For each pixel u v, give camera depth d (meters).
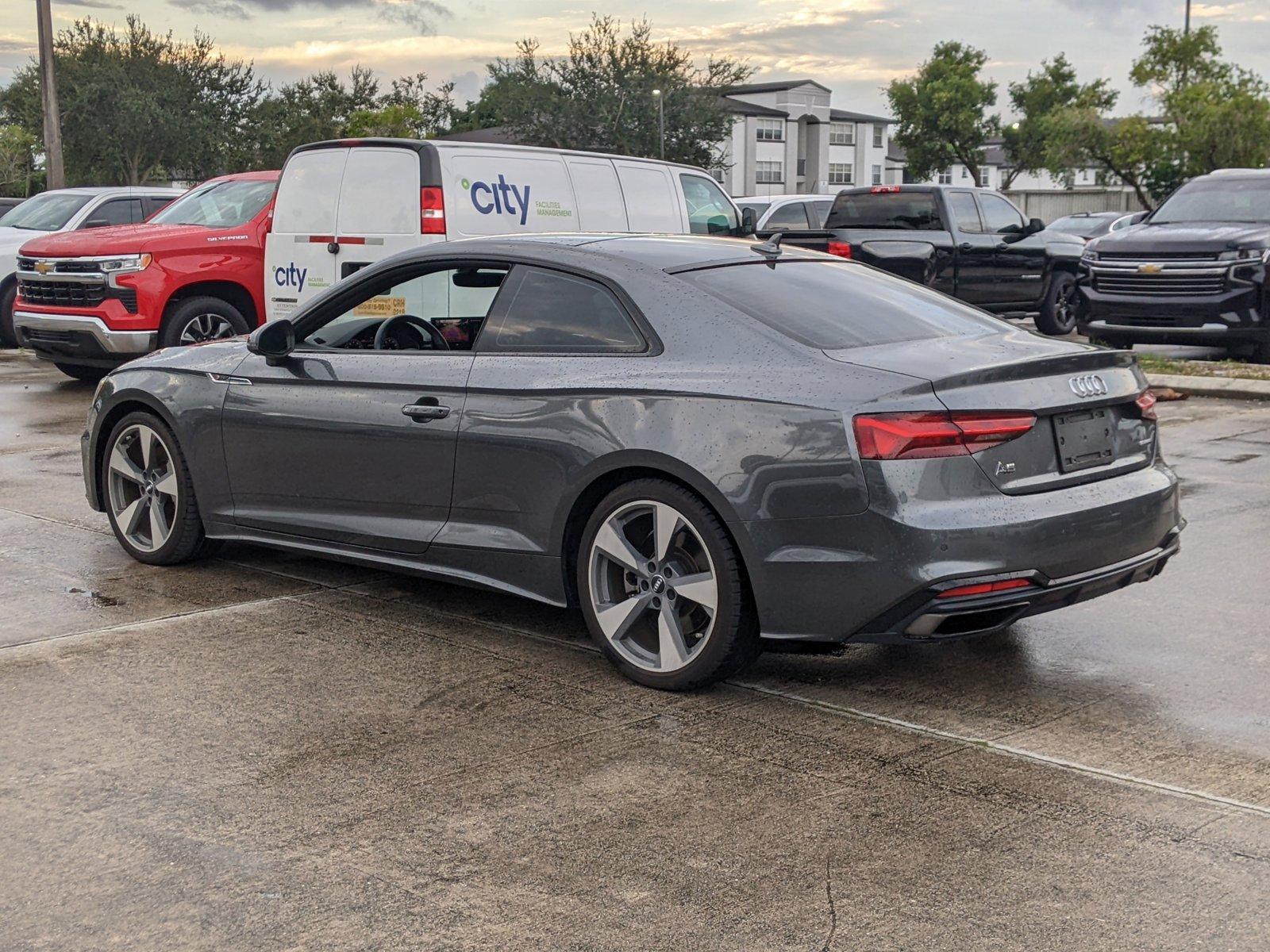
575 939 2.95
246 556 6.43
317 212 10.09
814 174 105.25
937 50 86.19
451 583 5.52
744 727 4.23
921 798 3.68
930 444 4.07
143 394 6.11
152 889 3.19
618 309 4.78
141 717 4.32
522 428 4.81
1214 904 3.08
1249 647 5.00
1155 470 4.72
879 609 4.11
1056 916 3.03
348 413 5.34
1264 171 15.05
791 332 4.50
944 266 15.68
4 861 3.34
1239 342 13.48
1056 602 4.32
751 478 4.25
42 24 23.83
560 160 10.40
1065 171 58.19
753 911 3.06
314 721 4.29
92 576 6.06
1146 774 3.84
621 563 4.62
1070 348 4.65
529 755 4.00
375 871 3.27
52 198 16.77
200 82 52.72
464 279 5.21
